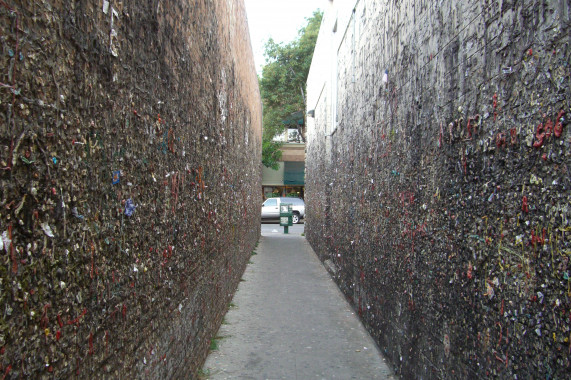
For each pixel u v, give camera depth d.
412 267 3.83
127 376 2.21
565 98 1.72
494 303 2.27
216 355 4.96
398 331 4.32
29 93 1.32
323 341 5.54
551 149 1.80
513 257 2.09
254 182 13.62
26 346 1.31
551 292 1.78
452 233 2.88
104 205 1.88
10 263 1.24
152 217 2.60
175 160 3.12
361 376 4.48
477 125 2.51
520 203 2.04
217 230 5.30
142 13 2.36
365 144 6.07
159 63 2.69
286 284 8.96
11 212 1.24
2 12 1.20
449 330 2.92
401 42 4.28
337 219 8.91
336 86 9.62
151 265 2.60
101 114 1.84
